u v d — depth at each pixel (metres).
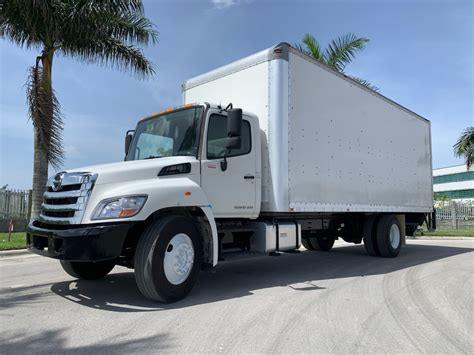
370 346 3.96
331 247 12.35
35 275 7.54
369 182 9.58
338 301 5.68
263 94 7.28
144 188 5.24
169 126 6.71
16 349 3.74
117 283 6.72
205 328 4.38
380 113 10.18
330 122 8.34
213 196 6.28
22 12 11.73
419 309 5.34
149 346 3.84
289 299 5.75
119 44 14.10
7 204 17.75
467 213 27.88
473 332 4.44
